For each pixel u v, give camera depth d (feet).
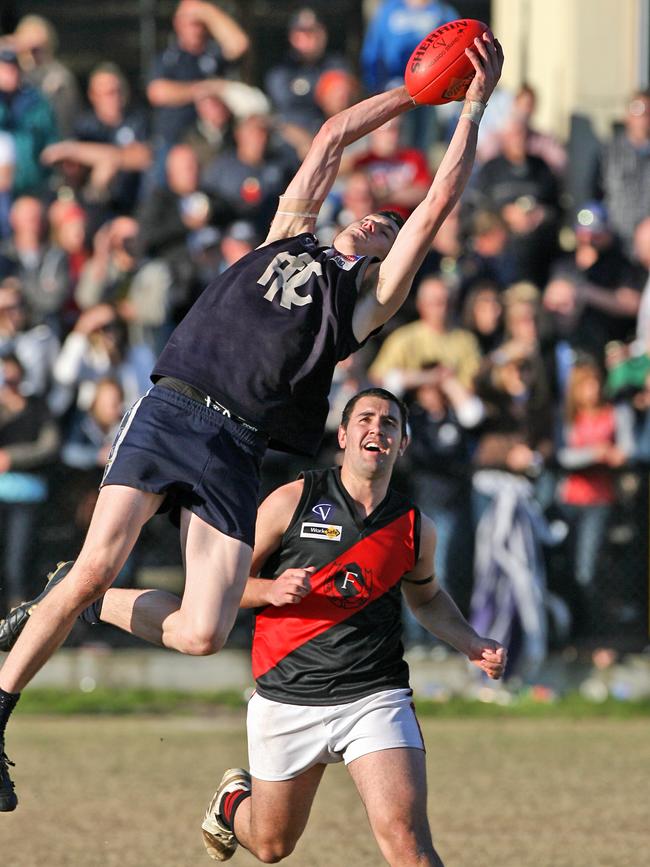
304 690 54.39
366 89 148.77
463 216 128.36
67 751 99.35
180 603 55.57
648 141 131.95
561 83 150.92
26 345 120.16
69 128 150.71
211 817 60.54
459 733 106.52
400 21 146.51
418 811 51.49
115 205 137.18
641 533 118.32
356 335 56.85
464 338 117.60
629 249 129.08
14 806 55.52
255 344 55.62
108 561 53.72
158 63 144.87
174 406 55.67
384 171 131.95
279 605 53.16
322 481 56.59
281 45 177.68
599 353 121.90
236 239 121.90
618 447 117.60
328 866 70.33
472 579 115.44
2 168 139.03
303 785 55.57
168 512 56.95
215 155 135.95
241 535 54.34
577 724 110.22
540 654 113.91
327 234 123.75
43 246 128.77
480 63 58.90
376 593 54.85
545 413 115.75
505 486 114.01
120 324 120.37
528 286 119.03
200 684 120.98
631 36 147.23
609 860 71.51
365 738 53.21
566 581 116.67
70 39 186.80
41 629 54.49
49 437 118.01
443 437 114.83
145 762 95.76
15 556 117.70
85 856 71.82
